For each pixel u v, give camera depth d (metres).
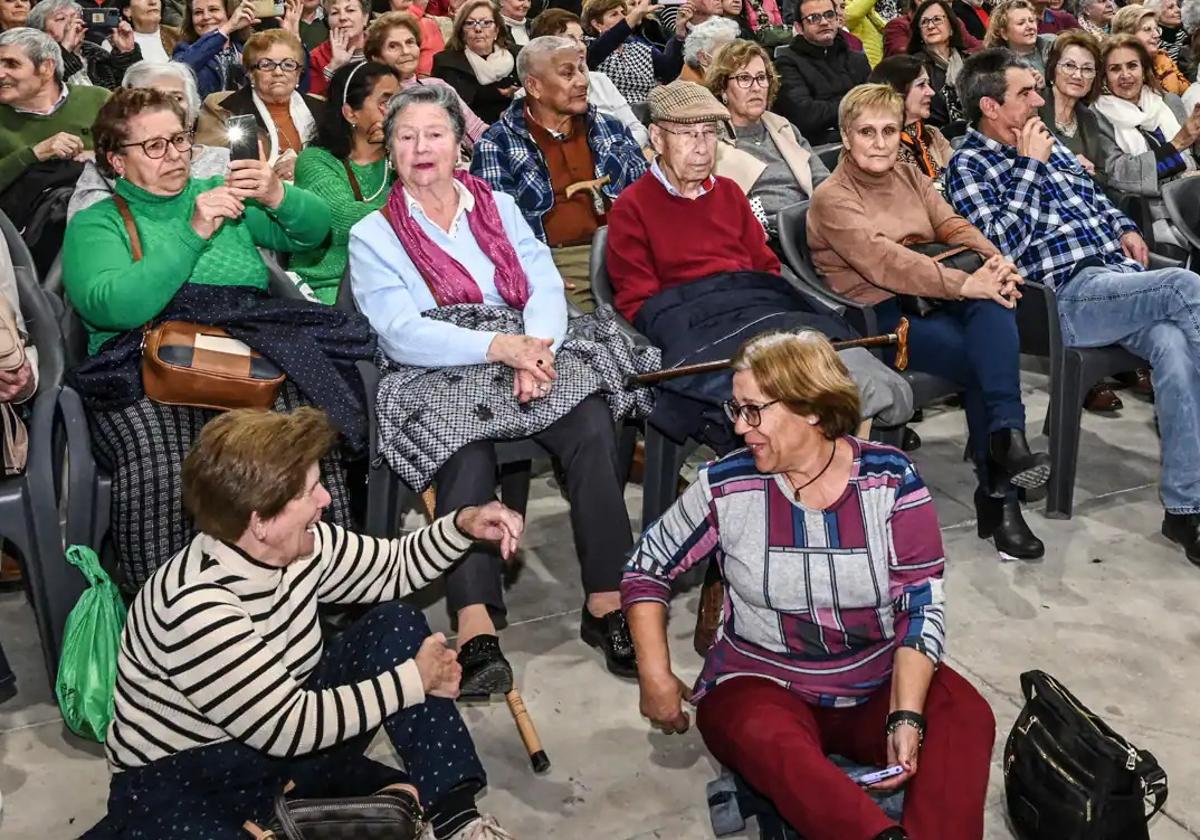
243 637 1.73
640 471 3.63
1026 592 3.00
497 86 4.97
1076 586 3.03
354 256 2.85
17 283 2.68
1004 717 2.49
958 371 3.21
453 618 2.59
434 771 1.86
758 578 1.95
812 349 1.87
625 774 2.36
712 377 2.82
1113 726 2.46
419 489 2.62
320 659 2.00
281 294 2.89
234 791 1.81
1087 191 3.65
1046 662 2.70
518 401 2.64
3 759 2.43
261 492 1.71
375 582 2.06
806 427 1.87
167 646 1.73
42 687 2.68
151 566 2.46
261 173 2.66
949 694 1.91
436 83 2.89
